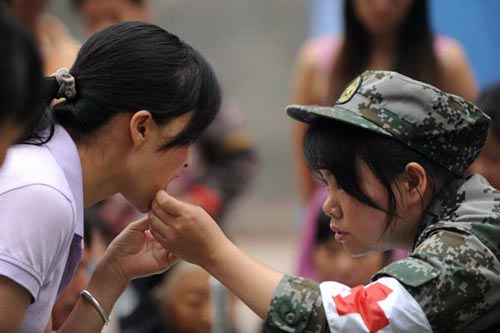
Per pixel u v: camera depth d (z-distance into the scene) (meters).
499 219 6.50
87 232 8.84
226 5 22.97
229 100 20.64
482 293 6.32
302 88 11.76
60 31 11.77
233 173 12.45
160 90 6.53
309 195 11.77
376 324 6.18
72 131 6.55
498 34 12.95
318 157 6.78
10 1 11.13
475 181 6.77
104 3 12.09
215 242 6.56
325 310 6.27
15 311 6.03
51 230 6.11
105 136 6.54
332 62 11.39
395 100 6.66
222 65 22.98
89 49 6.61
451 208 6.68
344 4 11.16
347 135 6.70
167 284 10.68
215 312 10.01
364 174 6.66
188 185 12.16
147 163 6.61
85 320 7.12
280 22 23.03
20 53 4.75
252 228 21.83
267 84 22.98
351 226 6.77
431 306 6.26
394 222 6.70
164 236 6.63
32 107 4.91
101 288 7.17
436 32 12.07
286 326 6.30
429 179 6.69
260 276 6.45
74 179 6.39
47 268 6.15
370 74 6.82
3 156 5.03
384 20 10.97
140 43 6.58
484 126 6.76
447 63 11.25
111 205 11.06
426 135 6.63
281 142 22.88
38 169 6.21
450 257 6.34
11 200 6.08
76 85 6.56
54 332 7.50
